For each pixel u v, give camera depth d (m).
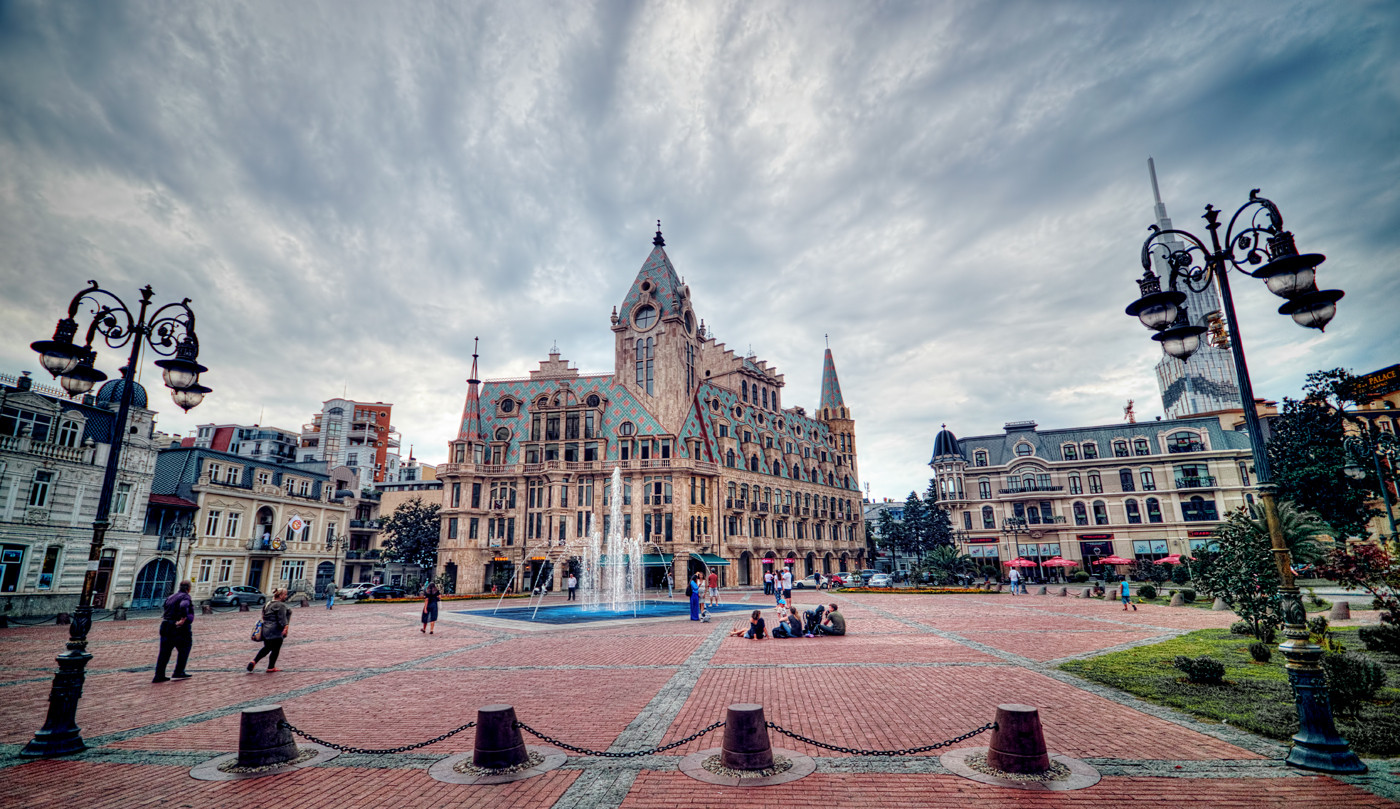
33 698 14.12
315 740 9.59
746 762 8.70
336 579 65.94
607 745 10.02
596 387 71.44
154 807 7.88
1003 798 7.70
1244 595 19.34
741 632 22.67
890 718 11.34
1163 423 73.75
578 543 64.12
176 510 49.72
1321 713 8.66
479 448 68.38
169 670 17.36
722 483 68.06
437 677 15.93
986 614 30.05
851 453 93.88
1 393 36.78
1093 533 72.88
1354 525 44.88
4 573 36.25
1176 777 8.32
